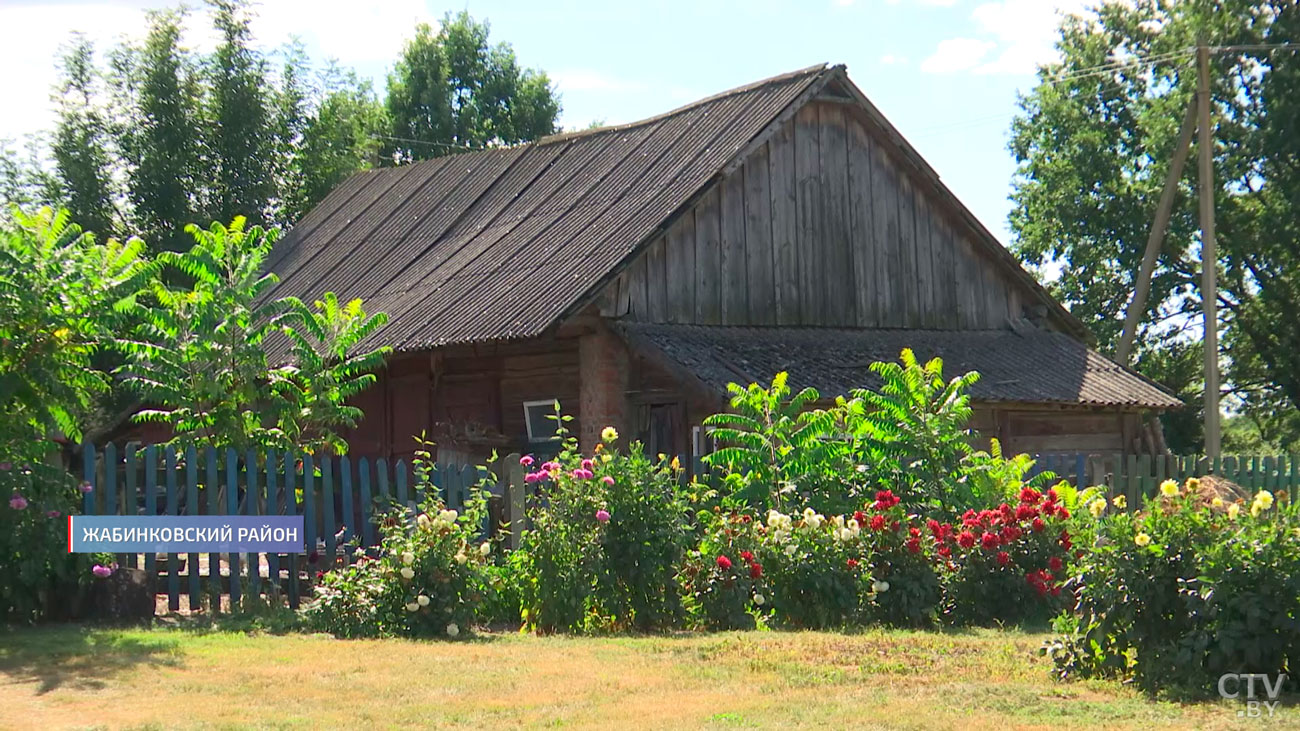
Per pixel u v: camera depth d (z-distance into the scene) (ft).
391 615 35.19
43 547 34.88
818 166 71.61
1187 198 120.16
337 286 82.28
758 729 23.24
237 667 29.50
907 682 27.55
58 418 38.78
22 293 37.37
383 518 39.42
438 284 71.92
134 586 37.27
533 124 195.93
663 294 64.49
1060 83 134.21
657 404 60.13
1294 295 121.39
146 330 48.93
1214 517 26.73
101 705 25.45
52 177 120.47
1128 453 72.59
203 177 121.90
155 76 119.85
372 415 73.46
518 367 65.41
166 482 39.70
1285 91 111.45
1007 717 23.98
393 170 102.12
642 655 31.32
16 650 31.22
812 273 70.64
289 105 129.08
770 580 37.68
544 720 24.09
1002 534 38.04
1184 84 119.96
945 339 73.92
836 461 43.01
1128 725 23.22
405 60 194.29
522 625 37.42
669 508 37.42
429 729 23.48
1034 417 69.56
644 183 70.54
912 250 74.90
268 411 50.26
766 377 57.31
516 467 41.52
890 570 37.73
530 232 73.41
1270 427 141.90
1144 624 26.27
